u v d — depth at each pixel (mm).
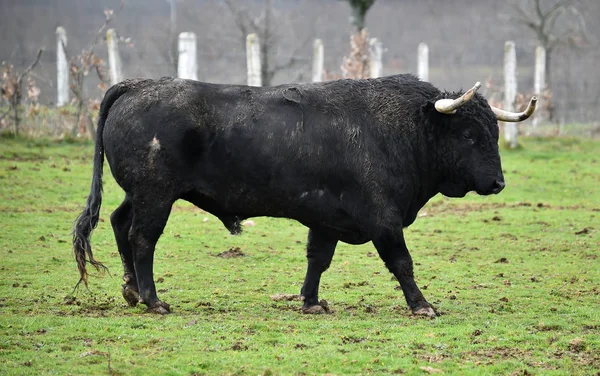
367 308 19812
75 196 33594
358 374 15055
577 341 16828
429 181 19750
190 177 18938
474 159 19234
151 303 19016
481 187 19219
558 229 30484
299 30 85875
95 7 82750
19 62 63906
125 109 18797
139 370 14984
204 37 75250
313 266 19812
